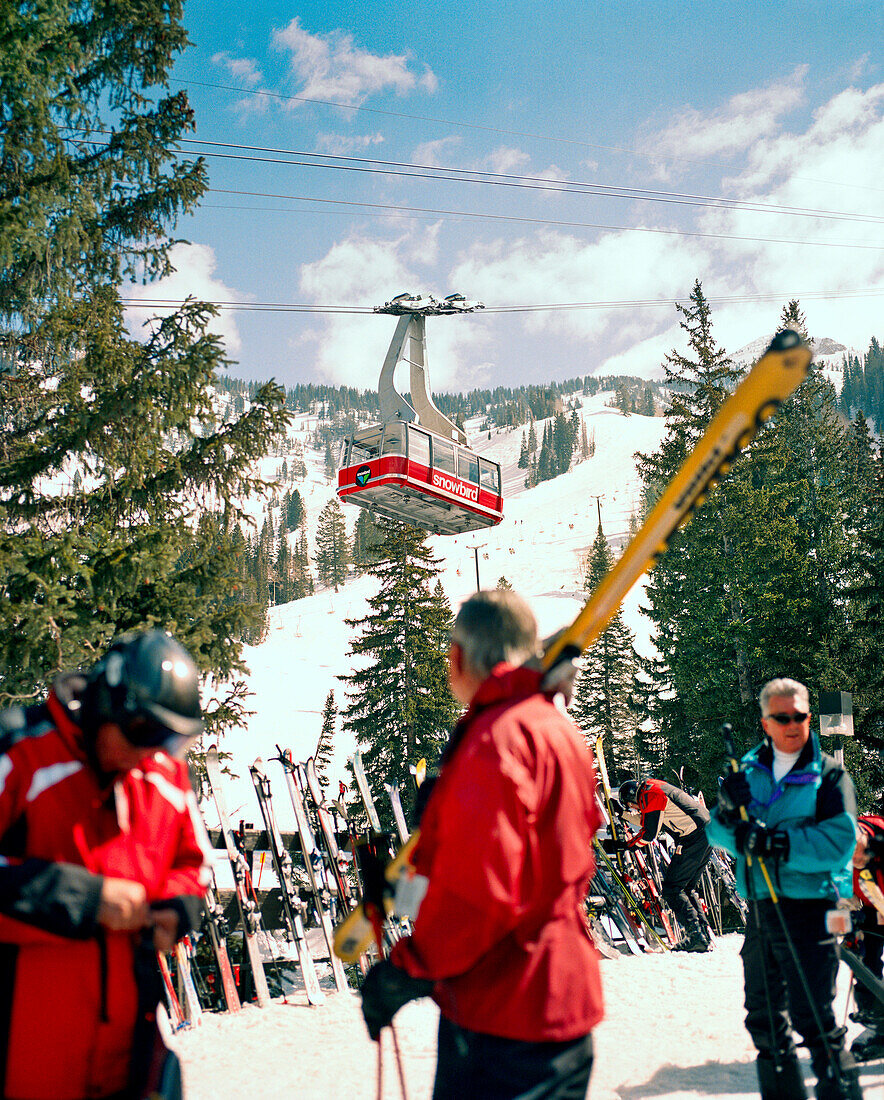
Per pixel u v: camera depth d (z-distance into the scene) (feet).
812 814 11.34
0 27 35.27
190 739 6.19
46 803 6.04
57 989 5.92
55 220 38.09
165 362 37.45
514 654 7.04
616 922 27.84
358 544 597.93
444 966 5.85
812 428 135.64
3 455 38.93
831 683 80.18
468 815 5.86
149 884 6.42
